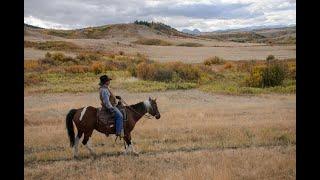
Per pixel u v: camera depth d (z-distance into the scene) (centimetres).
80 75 2634
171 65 2692
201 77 2583
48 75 2553
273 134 1230
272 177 874
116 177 885
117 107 1084
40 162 1005
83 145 1172
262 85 2438
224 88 2319
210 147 1125
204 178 862
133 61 3369
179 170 906
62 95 2042
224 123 1398
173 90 2314
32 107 1695
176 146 1145
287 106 1781
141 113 1116
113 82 2430
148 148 1130
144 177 873
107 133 1071
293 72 2536
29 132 1257
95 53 4091
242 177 868
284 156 980
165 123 1423
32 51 3875
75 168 957
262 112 1631
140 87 2311
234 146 1132
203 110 1700
